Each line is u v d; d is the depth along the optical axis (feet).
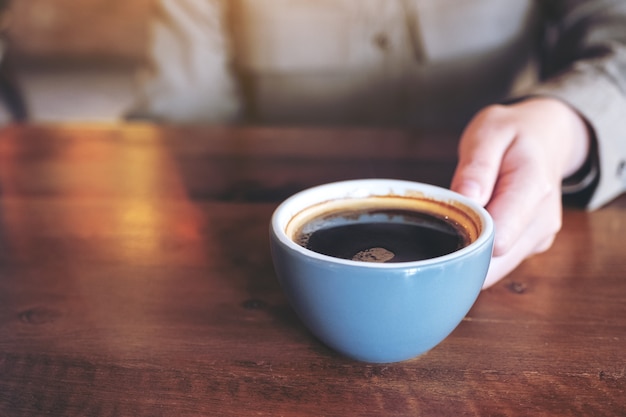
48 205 1.95
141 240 1.72
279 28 3.46
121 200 1.97
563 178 1.85
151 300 1.45
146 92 3.65
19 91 5.06
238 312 1.40
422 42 3.32
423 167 2.08
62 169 2.23
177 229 1.77
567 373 1.22
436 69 3.38
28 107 5.09
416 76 3.40
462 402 1.16
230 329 1.35
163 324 1.37
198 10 3.57
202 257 1.62
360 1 3.35
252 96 3.68
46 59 5.00
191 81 3.60
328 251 1.26
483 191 1.45
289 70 3.51
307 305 1.20
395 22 3.34
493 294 1.44
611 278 1.49
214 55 3.65
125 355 1.29
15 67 5.03
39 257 1.65
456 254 1.15
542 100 1.85
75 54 4.97
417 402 1.16
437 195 1.39
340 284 1.13
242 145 2.39
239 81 3.73
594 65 2.00
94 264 1.61
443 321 1.18
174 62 3.60
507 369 1.23
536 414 1.13
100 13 4.92
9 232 1.78
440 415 1.13
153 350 1.30
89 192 2.03
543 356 1.26
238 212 1.86
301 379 1.22
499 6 3.30
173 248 1.67
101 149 2.44
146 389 1.21
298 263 1.16
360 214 1.41
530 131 1.63
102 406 1.17
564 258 1.57
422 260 1.20
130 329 1.36
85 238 1.73
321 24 3.42
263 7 3.46
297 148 2.32
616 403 1.15
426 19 3.30
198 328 1.36
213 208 1.89
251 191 1.99
